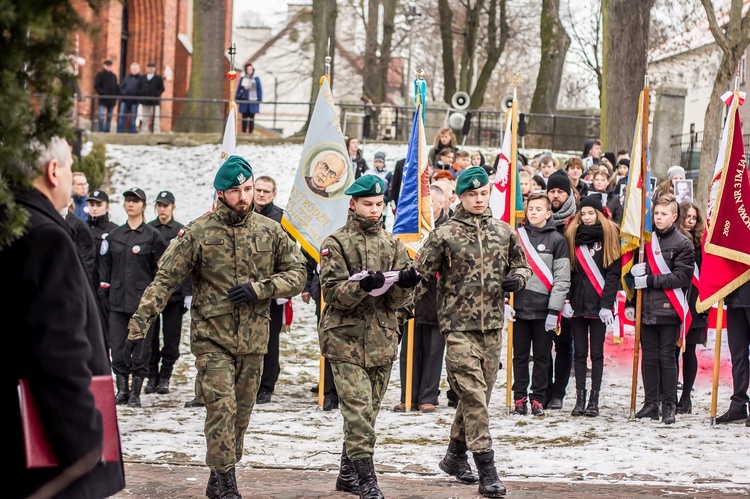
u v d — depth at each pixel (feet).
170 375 41.19
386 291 23.95
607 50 72.79
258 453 29.22
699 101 164.55
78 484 12.25
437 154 54.75
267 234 24.11
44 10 11.35
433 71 193.06
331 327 24.11
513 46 170.91
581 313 36.04
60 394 11.87
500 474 26.71
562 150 103.71
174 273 23.54
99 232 41.75
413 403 37.52
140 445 30.12
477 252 25.70
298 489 24.62
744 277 33.32
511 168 36.50
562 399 37.91
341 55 213.05
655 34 128.36
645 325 35.37
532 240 35.91
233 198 23.71
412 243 37.73
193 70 100.78
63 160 13.02
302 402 38.96
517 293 36.19
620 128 72.38
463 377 25.00
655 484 25.30
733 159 33.12
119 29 109.91
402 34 166.30
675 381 34.94
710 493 24.17
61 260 12.29
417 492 24.27
